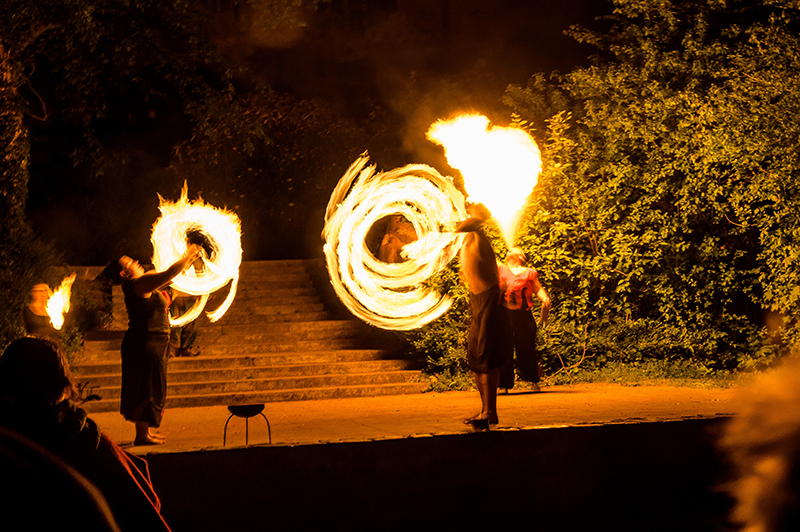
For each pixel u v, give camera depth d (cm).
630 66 1384
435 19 2517
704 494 670
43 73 1691
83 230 1998
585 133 1366
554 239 1260
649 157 1287
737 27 1331
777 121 1169
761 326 1323
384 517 614
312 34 2502
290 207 1934
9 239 1125
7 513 275
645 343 1232
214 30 2464
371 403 989
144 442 642
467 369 1184
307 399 1095
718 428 678
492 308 670
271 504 595
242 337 1305
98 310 1360
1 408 311
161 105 2073
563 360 1220
